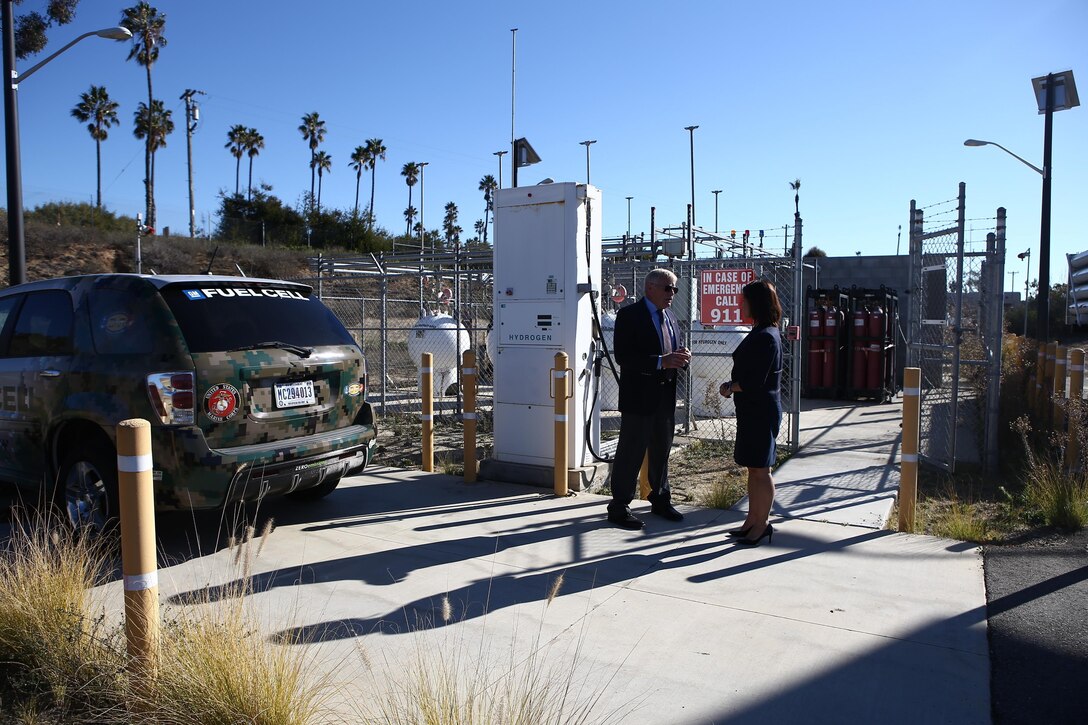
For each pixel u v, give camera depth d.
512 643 3.71
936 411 11.83
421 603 4.22
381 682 3.28
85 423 5.04
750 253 13.39
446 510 6.22
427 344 12.59
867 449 8.77
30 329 5.54
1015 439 8.69
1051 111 16.09
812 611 4.11
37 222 32.38
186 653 3.00
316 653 3.34
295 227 52.66
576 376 6.88
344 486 7.08
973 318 10.16
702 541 5.38
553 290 6.91
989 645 3.69
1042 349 10.38
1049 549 5.14
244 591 3.47
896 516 6.27
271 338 5.24
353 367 5.80
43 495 5.43
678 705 3.14
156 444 4.66
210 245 34.19
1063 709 3.10
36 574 3.62
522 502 6.47
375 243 52.31
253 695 2.80
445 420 11.30
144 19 47.56
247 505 6.29
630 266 11.79
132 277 5.10
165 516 6.02
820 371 13.75
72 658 3.25
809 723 3.01
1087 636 3.77
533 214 6.97
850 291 13.79
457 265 11.22
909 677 3.38
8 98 10.33
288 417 5.20
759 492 5.23
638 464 5.71
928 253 8.20
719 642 3.74
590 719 3.03
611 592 4.40
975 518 6.00
